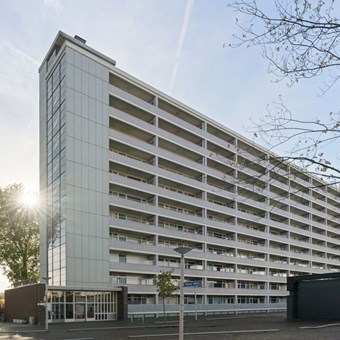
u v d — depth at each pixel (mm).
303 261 77750
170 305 48719
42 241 46750
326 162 5242
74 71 44812
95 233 42688
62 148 43438
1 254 54188
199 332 24312
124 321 38562
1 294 68375
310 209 79625
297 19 4762
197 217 55031
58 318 37094
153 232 48594
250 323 34344
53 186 45031
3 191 55312
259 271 65750
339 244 87625
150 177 51438
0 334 25500
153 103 53875
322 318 42125
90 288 39312
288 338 20172
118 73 49562
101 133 45625
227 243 58719
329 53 4828
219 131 63031
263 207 64938
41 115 50969
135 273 46688
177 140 54719
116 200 45500
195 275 52969
